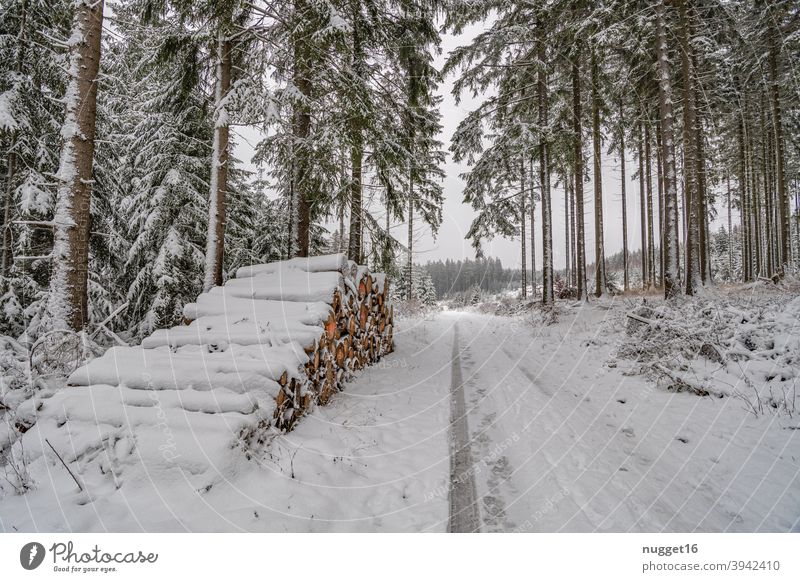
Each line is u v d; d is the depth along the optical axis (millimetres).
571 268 22438
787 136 18438
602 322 10312
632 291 17375
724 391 4793
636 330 8133
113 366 4172
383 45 9203
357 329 7133
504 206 16406
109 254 10969
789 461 3264
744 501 2830
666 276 10586
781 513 2666
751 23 14125
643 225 22828
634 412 4699
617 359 7039
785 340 5543
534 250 24172
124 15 7734
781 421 3947
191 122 10609
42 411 3699
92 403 3697
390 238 10281
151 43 8234
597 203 16891
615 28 10758
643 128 18109
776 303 7363
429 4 9750
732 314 6973
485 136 16406
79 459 3213
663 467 3385
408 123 10625
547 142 14453
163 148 10336
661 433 4047
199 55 8414
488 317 20719
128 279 11562
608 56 13281
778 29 14227
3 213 9773
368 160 9852
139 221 10633
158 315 9828
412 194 11641
